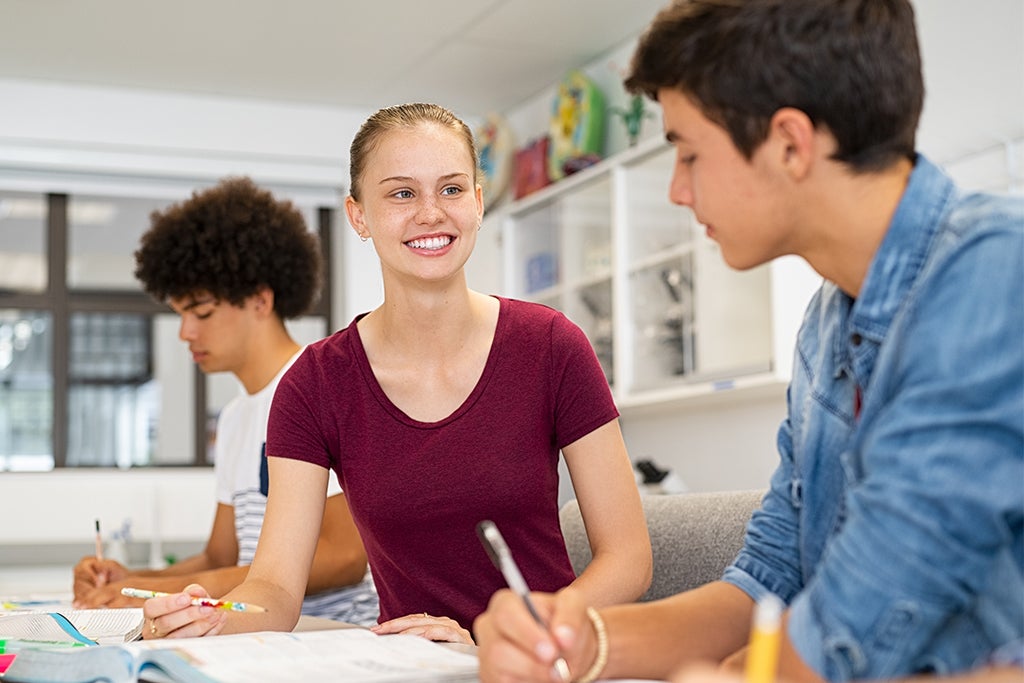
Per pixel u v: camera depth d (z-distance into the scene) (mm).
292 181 5238
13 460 8547
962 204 937
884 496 843
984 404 823
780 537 1130
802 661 861
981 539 817
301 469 1573
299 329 6973
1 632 1463
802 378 1118
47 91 4918
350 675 945
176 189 5164
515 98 5074
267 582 1480
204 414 5723
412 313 1539
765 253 1008
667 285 3836
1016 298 830
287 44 4445
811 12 930
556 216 4543
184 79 4879
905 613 830
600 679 1000
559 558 1600
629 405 4035
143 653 1004
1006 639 858
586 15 4148
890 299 949
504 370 1563
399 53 4543
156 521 4867
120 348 9117
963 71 2740
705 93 956
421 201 1509
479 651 950
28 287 8328
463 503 1541
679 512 1757
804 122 932
